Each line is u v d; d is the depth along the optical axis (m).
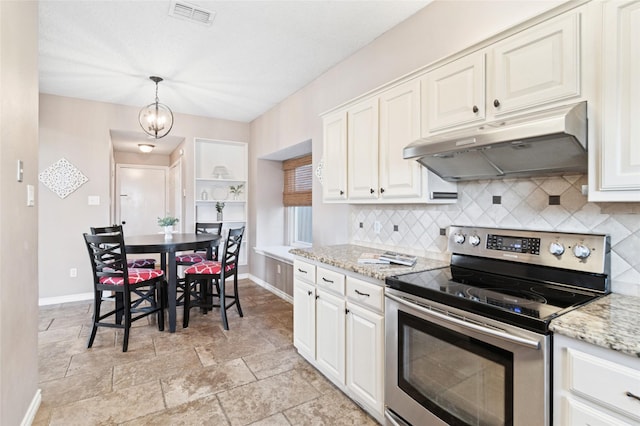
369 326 1.83
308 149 4.29
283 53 2.96
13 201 1.56
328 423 1.80
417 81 1.93
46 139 3.97
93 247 2.74
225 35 2.64
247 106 4.50
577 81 1.26
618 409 0.90
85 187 4.17
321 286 2.27
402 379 1.61
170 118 3.88
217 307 3.43
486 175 1.78
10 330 1.52
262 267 4.89
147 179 6.76
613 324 1.01
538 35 1.38
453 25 2.06
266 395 2.06
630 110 1.12
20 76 1.65
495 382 1.20
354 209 2.94
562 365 1.02
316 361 2.33
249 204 5.35
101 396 2.04
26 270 1.74
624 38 1.13
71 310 3.74
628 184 1.13
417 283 1.55
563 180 1.56
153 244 3.06
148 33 2.60
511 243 1.65
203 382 2.20
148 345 2.78
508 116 1.50
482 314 1.24
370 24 2.48
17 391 1.61
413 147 1.71
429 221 2.23
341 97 3.13
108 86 3.73
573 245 1.43
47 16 2.36
